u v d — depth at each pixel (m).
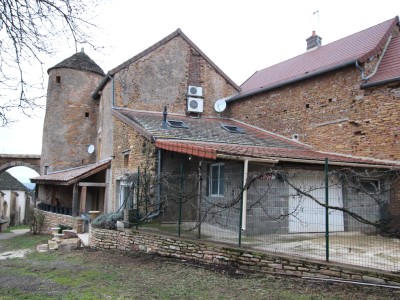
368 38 14.99
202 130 15.05
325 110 14.29
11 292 6.91
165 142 11.55
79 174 16.38
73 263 9.68
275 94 16.78
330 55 16.06
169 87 18.22
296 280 6.89
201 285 6.88
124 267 8.75
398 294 5.80
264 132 16.94
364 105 12.84
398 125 11.77
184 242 9.10
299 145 14.94
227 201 10.81
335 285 6.45
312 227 11.07
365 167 11.79
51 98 23.58
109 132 17.59
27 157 27.64
